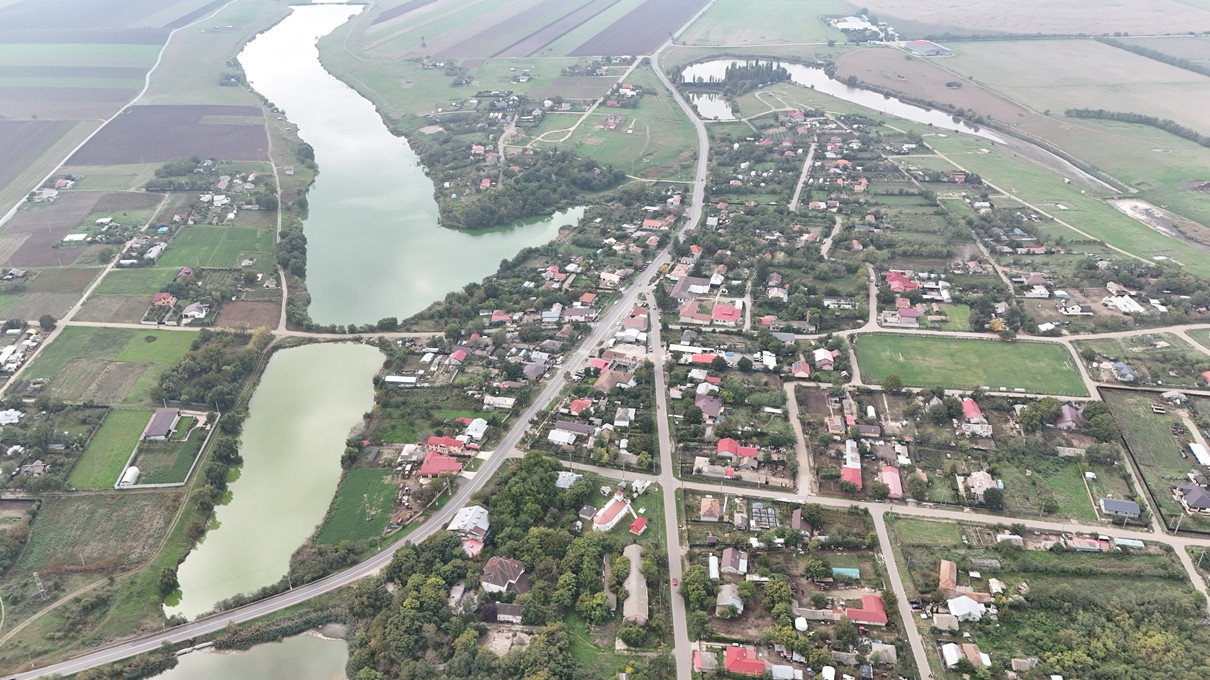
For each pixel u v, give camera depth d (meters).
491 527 168.88
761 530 168.75
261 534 175.00
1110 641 140.62
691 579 152.25
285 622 150.25
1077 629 144.25
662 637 144.00
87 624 151.88
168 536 172.50
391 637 142.62
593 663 139.12
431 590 150.50
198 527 172.88
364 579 157.75
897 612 148.25
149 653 145.62
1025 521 170.50
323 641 148.75
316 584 159.50
